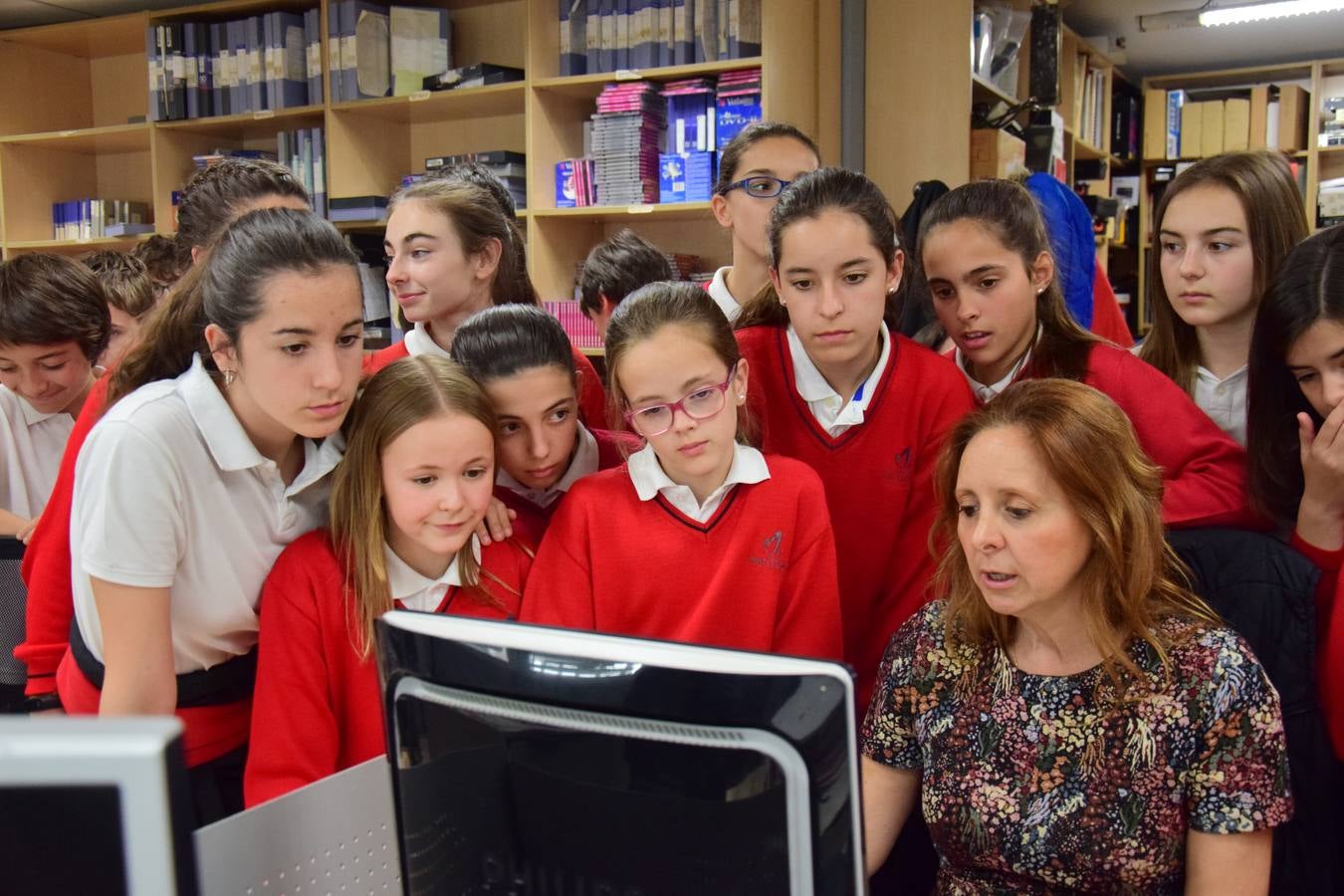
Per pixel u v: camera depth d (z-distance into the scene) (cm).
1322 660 129
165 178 471
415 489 127
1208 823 104
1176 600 111
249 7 441
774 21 341
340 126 429
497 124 438
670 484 144
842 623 166
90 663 128
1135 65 633
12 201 521
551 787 66
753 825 62
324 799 81
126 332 251
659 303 141
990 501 105
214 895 73
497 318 147
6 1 485
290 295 110
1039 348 166
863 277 150
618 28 373
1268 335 135
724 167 207
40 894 45
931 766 116
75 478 126
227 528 126
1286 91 588
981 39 372
